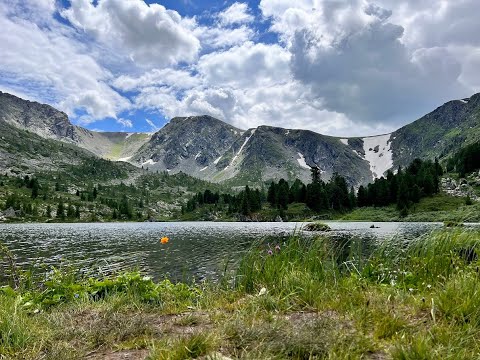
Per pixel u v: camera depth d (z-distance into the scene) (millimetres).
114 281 8258
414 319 4418
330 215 131125
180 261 25328
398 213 119000
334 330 3900
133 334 4656
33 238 53500
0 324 4777
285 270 7047
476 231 7863
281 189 152000
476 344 3420
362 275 7746
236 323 4332
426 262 7262
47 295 7879
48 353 4027
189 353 3678
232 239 46406
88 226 114375
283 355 3482
